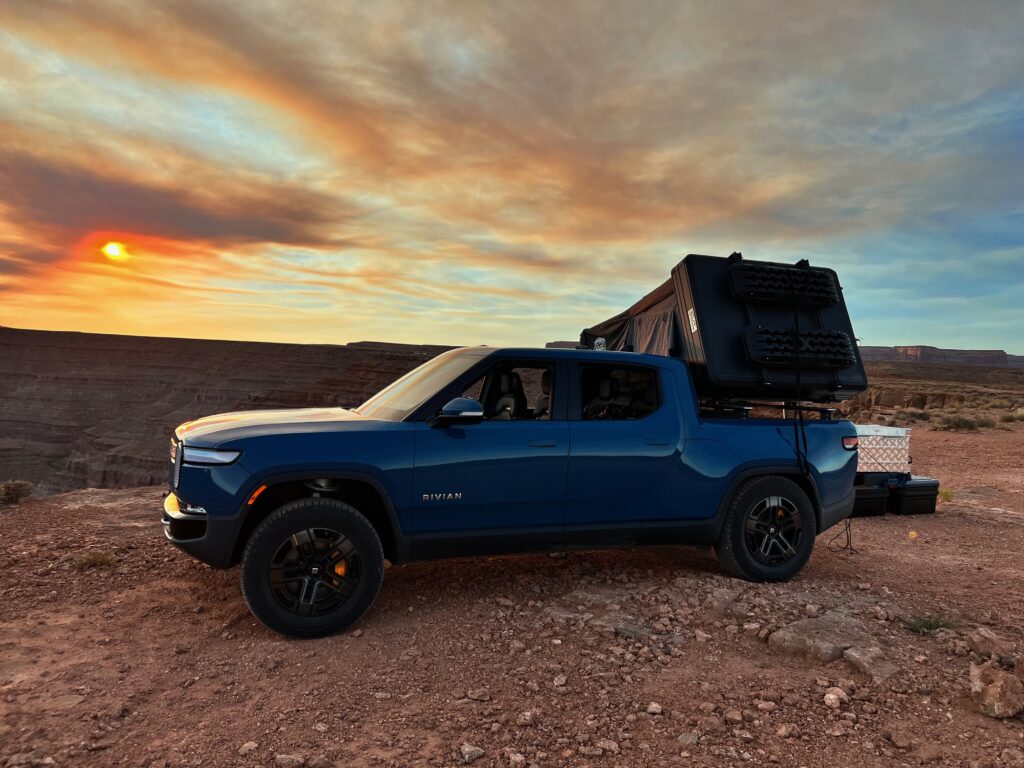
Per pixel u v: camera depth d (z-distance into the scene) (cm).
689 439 502
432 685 340
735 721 307
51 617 422
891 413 3173
